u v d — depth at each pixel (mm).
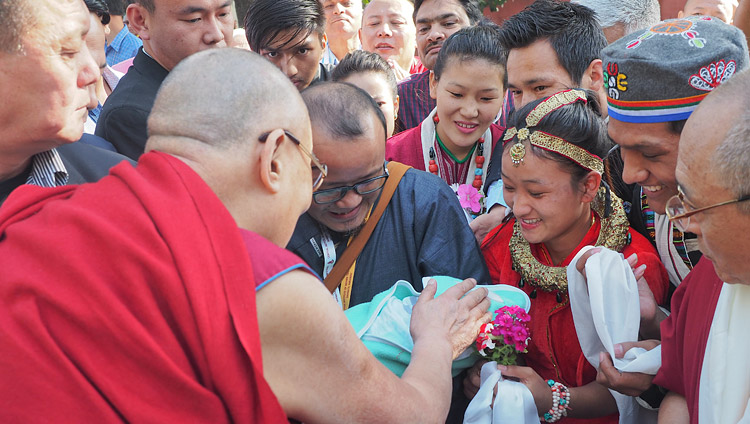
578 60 2740
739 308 1491
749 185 1278
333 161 1915
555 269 2160
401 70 4418
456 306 1879
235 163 1336
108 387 1143
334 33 4668
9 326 1152
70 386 1134
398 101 3641
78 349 1148
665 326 1834
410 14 4508
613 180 2348
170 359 1168
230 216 1274
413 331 1796
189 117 1340
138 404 1153
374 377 1384
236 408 1211
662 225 2143
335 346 1320
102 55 3203
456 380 2189
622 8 3150
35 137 1771
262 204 1377
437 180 2309
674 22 1925
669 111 1776
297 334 1291
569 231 2195
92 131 3498
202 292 1192
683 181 1394
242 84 1354
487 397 1946
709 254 1438
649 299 2059
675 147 1818
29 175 1975
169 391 1171
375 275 2150
